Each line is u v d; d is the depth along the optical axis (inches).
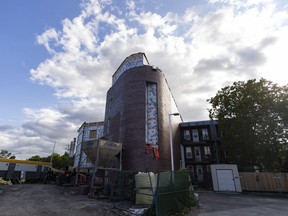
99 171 704.4
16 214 327.3
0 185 911.7
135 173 505.7
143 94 857.5
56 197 543.8
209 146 1238.9
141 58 952.9
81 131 1615.4
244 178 847.7
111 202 468.1
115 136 917.8
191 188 467.8
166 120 900.0
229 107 1014.4
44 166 1446.9
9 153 2886.3
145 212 323.9
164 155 808.9
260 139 875.4
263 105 874.8
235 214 359.9
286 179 778.8
